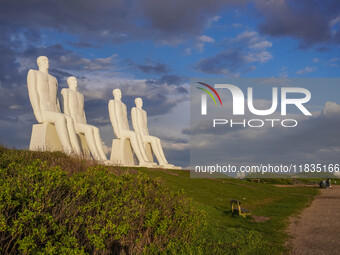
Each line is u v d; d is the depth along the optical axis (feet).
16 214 17.75
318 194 92.73
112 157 93.61
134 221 23.82
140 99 109.40
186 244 26.08
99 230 20.33
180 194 31.91
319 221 44.86
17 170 24.30
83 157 43.60
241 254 26.89
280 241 33.12
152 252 23.52
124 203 24.38
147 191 28.04
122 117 95.25
